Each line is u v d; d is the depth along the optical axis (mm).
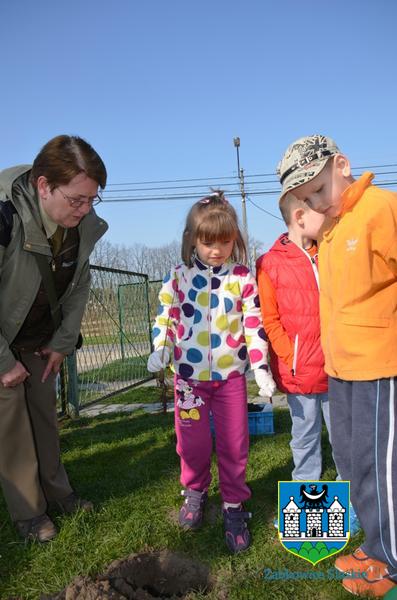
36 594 2205
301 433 2713
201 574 2363
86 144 2273
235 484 2576
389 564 2014
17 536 2625
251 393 6293
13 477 2584
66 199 2250
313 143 2096
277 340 2660
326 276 2217
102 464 3738
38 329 2750
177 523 2711
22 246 2367
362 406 2053
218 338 2588
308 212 2430
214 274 2625
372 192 2018
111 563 2383
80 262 2646
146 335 9023
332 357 2172
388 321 2014
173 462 3648
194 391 2611
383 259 1966
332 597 2111
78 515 2748
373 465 2033
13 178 2322
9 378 2408
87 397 6672
